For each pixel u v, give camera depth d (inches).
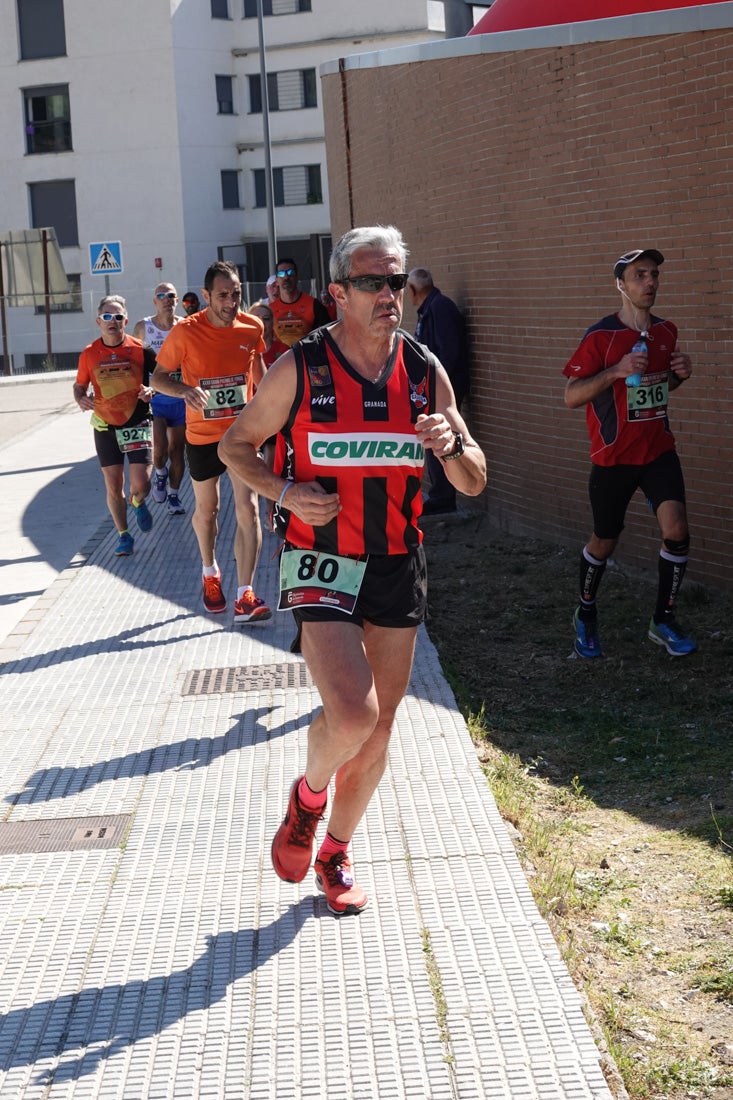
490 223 391.2
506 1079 121.1
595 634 271.1
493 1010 132.3
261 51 1298.0
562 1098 117.9
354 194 548.4
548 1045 126.0
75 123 1831.9
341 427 138.5
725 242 285.7
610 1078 122.2
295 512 136.9
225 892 162.6
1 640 292.4
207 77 1846.7
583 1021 129.6
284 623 293.9
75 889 165.9
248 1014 135.0
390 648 145.7
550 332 362.6
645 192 310.0
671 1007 138.9
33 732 227.5
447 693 233.6
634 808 193.9
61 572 361.1
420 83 438.0
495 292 394.3
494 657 274.7
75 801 195.0
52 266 1551.4
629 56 308.8
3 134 1857.8
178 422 430.9
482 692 249.9
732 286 285.4
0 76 1841.8
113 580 345.7
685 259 298.5
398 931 149.2
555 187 349.1
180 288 1840.6
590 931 154.7
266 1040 130.1
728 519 295.1
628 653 270.4
